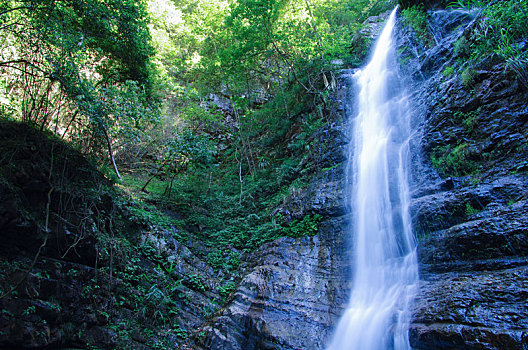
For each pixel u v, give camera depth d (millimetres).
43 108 6828
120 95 8078
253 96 19734
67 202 6270
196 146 12031
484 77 8031
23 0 6203
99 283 6473
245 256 9844
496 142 6965
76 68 6684
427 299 5184
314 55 15070
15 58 7074
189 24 21188
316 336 6297
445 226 6262
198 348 6672
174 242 9039
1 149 5602
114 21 7762
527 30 7480
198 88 19391
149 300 7117
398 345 5062
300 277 7836
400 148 9312
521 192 5598
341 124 13172
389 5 19594
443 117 8570
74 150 7000
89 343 5812
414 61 12641
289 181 13070
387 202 8211
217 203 12773
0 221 5148
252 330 6688
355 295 6828
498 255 5016
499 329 3908
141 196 11367
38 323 5168
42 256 5820
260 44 14859
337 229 8906
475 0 9195
